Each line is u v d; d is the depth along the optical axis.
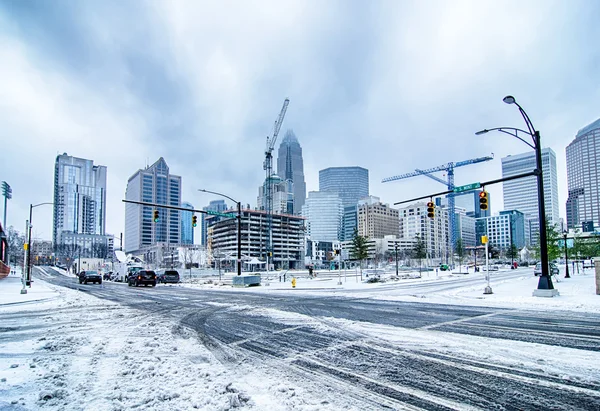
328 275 61.44
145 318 13.40
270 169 169.25
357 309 15.31
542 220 19.30
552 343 8.48
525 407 4.90
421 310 14.77
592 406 4.90
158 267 103.69
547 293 18.48
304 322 11.93
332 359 7.32
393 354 7.66
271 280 47.69
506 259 139.00
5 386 5.76
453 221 141.12
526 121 19.81
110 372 6.43
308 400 5.14
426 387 5.67
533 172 19.78
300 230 180.00
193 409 4.81
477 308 15.30
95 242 175.12
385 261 133.50
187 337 9.66
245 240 159.12
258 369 6.66
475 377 6.12
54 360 7.29
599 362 6.91
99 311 15.71
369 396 5.30
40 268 119.81
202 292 28.33
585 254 53.31
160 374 6.30
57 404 5.01
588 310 14.33
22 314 15.05
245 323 11.95
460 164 143.25
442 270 79.88
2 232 68.44
